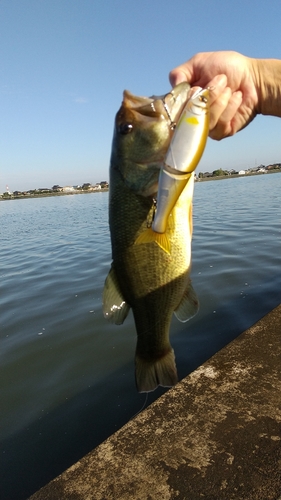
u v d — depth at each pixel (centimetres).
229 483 37
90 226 360
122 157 40
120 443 44
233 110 37
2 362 95
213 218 305
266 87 38
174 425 46
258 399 49
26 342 104
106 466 42
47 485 40
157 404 51
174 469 40
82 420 72
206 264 161
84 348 98
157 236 37
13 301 140
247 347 63
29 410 76
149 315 43
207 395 51
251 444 42
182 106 37
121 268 42
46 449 65
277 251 173
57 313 123
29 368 91
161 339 44
